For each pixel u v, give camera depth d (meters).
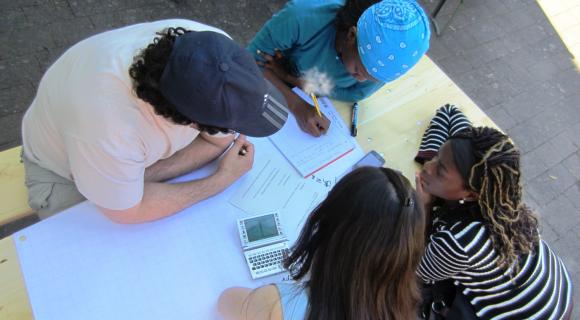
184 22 1.19
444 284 1.57
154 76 0.91
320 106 1.66
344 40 1.50
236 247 1.29
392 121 1.68
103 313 1.12
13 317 1.12
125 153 1.02
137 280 1.18
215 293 1.21
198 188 1.31
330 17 1.53
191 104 0.91
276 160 1.49
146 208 1.22
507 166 1.26
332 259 0.89
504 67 3.24
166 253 1.23
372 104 1.71
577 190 2.83
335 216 0.89
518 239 1.36
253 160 1.45
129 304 1.14
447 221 1.44
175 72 0.89
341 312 0.91
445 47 3.20
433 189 1.42
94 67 1.02
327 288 0.91
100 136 0.99
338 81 1.67
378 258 0.86
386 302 0.91
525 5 3.62
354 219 0.86
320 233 0.92
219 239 1.29
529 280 1.44
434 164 1.43
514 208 1.32
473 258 1.37
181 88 0.89
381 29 1.31
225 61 0.90
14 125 2.16
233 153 1.41
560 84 3.27
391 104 1.73
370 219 0.85
